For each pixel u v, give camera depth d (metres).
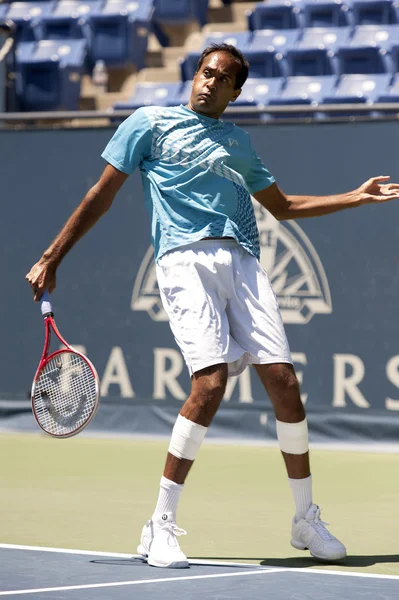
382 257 24.36
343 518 16.14
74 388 12.55
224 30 47.59
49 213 27.16
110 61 45.50
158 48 47.69
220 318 12.50
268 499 18.02
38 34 46.88
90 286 26.72
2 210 27.53
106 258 26.58
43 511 16.48
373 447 24.41
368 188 13.80
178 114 12.88
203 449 24.70
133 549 13.26
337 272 24.67
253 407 25.41
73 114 27.08
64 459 23.14
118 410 26.56
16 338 27.42
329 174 24.80
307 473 12.86
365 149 24.52
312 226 24.86
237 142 13.12
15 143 27.45
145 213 26.20
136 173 26.31
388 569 12.01
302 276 24.95
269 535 14.49
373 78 40.09
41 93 42.81
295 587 10.73
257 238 13.23
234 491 18.91
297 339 24.98
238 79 12.97
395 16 43.75
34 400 12.73
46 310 12.81
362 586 10.85
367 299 24.48
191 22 46.81
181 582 10.94
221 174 12.79
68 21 46.31
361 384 24.53
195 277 12.47
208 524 15.41
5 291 27.50
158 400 26.20
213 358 12.27
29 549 13.12
